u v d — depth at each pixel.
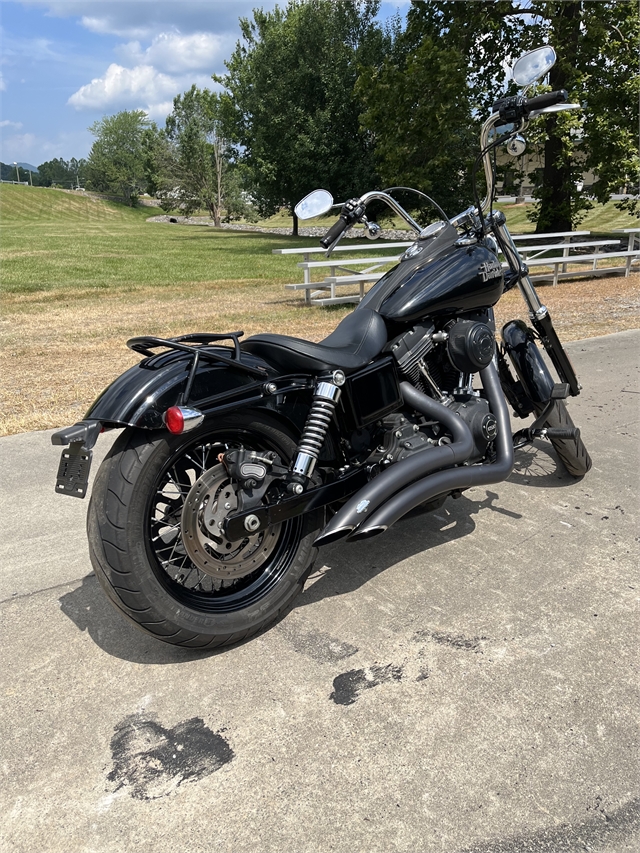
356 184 32.59
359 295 11.39
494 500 3.77
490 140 3.16
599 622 2.64
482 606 2.77
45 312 10.88
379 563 3.13
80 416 5.38
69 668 2.46
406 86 20.22
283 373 2.61
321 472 2.79
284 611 2.68
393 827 1.79
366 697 2.27
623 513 3.57
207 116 61.62
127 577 2.23
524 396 3.69
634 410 5.24
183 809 1.86
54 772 2.00
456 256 3.12
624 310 9.73
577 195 19.22
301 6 36.16
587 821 1.79
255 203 41.16
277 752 2.05
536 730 2.10
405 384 2.98
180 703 2.26
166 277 15.87
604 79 17.39
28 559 3.26
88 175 107.62
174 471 2.61
